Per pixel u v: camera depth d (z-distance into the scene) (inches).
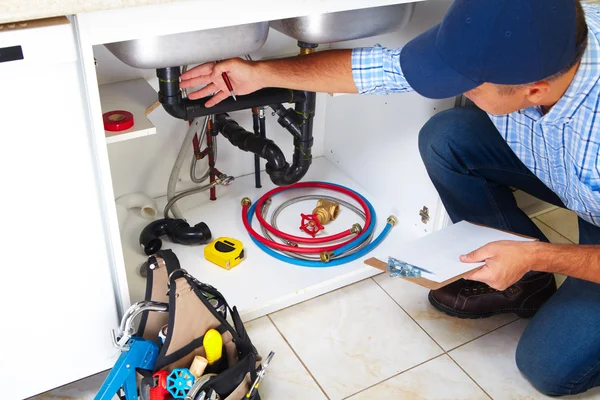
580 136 38.9
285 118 59.4
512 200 56.7
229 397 42.6
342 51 45.6
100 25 33.9
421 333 55.2
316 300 58.5
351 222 67.9
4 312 39.4
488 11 30.6
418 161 63.4
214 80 46.9
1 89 32.7
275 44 67.5
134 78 58.2
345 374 50.6
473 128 53.0
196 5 36.0
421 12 57.6
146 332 44.0
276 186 74.0
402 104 63.1
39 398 47.3
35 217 37.2
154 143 66.1
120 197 64.7
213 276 58.2
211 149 64.2
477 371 51.5
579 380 46.8
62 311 41.6
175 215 64.7
